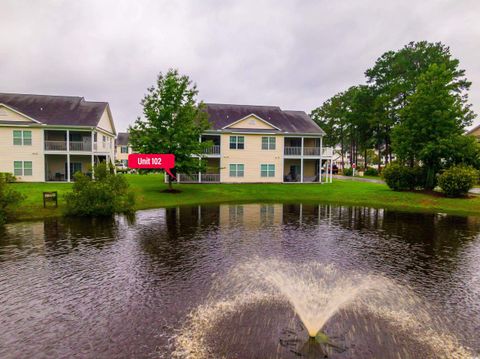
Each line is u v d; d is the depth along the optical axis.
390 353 4.81
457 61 39.62
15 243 10.64
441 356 4.75
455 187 20.97
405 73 43.34
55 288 7.04
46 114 28.14
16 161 26.97
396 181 25.08
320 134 32.22
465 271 8.30
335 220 15.34
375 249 10.29
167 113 22.89
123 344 4.95
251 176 31.72
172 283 7.36
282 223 14.50
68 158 27.45
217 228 13.25
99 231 12.46
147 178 36.28
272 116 34.69
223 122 31.84
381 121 44.50
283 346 4.95
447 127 22.86
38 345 4.93
